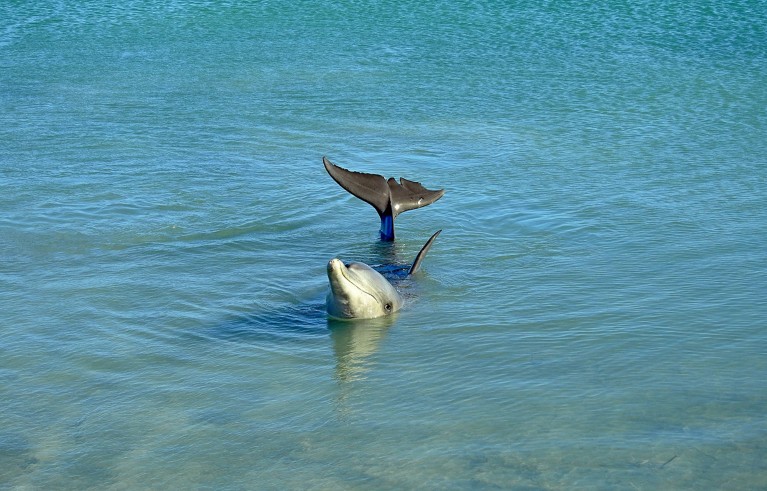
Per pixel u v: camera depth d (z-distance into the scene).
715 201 15.05
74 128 20.02
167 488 7.70
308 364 9.89
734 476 7.59
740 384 9.16
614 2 34.56
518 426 8.50
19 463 8.10
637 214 14.50
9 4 35.62
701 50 27.42
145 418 8.84
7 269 12.52
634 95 22.62
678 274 12.10
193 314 11.20
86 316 11.09
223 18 33.09
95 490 7.70
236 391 9.33
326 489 7.62
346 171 13.50
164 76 25.14
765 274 12.00
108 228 14.12
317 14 33.53
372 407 8.95
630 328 10.53
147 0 36.41
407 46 28.52
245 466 8.00
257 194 15.84
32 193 15.65
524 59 26.69
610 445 8.12
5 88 23.77
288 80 24.55
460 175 16.83
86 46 29.11
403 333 10.61
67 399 9.21
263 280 12.27
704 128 19.70
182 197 15.60
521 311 11.11
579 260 12.73
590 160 17.58
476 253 13.12
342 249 13.45
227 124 20.45
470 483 7.62
